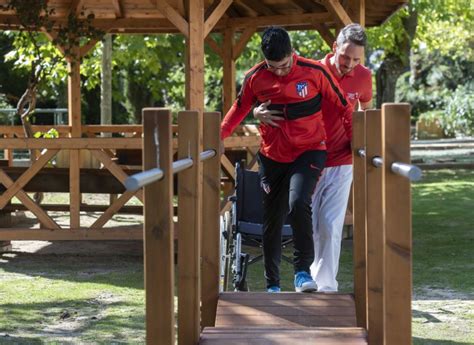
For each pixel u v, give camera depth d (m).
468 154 28.86
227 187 15.03
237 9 15.60
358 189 5.57
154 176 3.31
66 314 8.02
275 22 15.12
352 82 6.45
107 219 11.24
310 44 24.52
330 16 14.07
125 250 12.12
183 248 4.54
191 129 4.46
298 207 5.77
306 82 5.83
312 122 5.91
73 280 9.88
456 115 38.38
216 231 5.51
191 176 4.48
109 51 19.72
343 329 4.90
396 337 3.73
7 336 7.18
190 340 4.58
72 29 13.59
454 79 45.12
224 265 7.41
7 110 21.34
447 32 34.53
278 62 5.64
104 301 8.71
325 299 5.67
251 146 12.34
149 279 3.68
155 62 22.11
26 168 12.12
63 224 14.45
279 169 6.04
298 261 5.88
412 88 45.84
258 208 7.75
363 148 5.54
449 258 11.12
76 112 15.87
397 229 3.72
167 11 10.70
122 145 11.02
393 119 3.70
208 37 16.02
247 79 5.98
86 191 11.40
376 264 4.83
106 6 14.63
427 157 27.73
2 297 8.89
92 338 7.13
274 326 5.36
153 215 3.64
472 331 7.38
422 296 8.88
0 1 13.70
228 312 5.48
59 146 11.06
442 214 15.66
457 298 8.77
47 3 13.52
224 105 16.08
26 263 11.06
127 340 7.07
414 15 23.25
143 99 31.89
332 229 6.47
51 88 28.58
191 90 10.74
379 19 15.30
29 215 15.82
